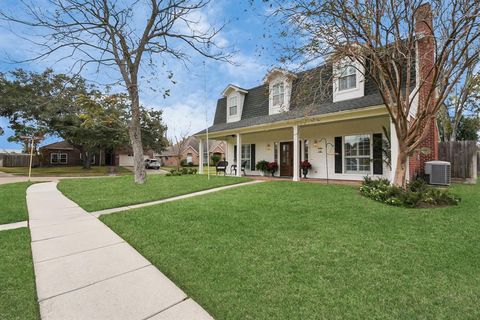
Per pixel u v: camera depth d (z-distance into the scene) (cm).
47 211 568
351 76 954
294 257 303
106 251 336
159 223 450
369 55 683
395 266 278
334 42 601
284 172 1286
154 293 235
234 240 361
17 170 2370
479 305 210
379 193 600
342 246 333
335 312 203
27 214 538
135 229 420
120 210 571
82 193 805
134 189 860
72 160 3253
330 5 545
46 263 299
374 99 809
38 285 249
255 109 1378
